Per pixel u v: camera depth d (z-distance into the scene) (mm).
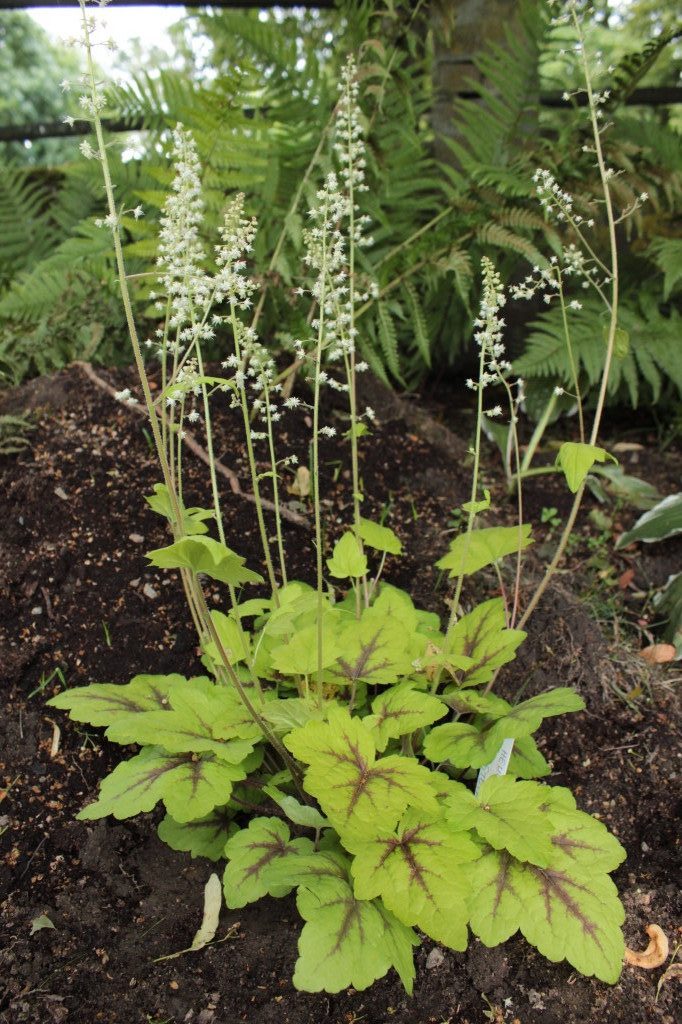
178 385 796
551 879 875
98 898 915
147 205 1396
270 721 904
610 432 1522
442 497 1271
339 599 1128
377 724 919
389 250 1377
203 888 926
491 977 880
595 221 1449
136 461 1180
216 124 1179
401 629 980
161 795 876
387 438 1307
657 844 975
